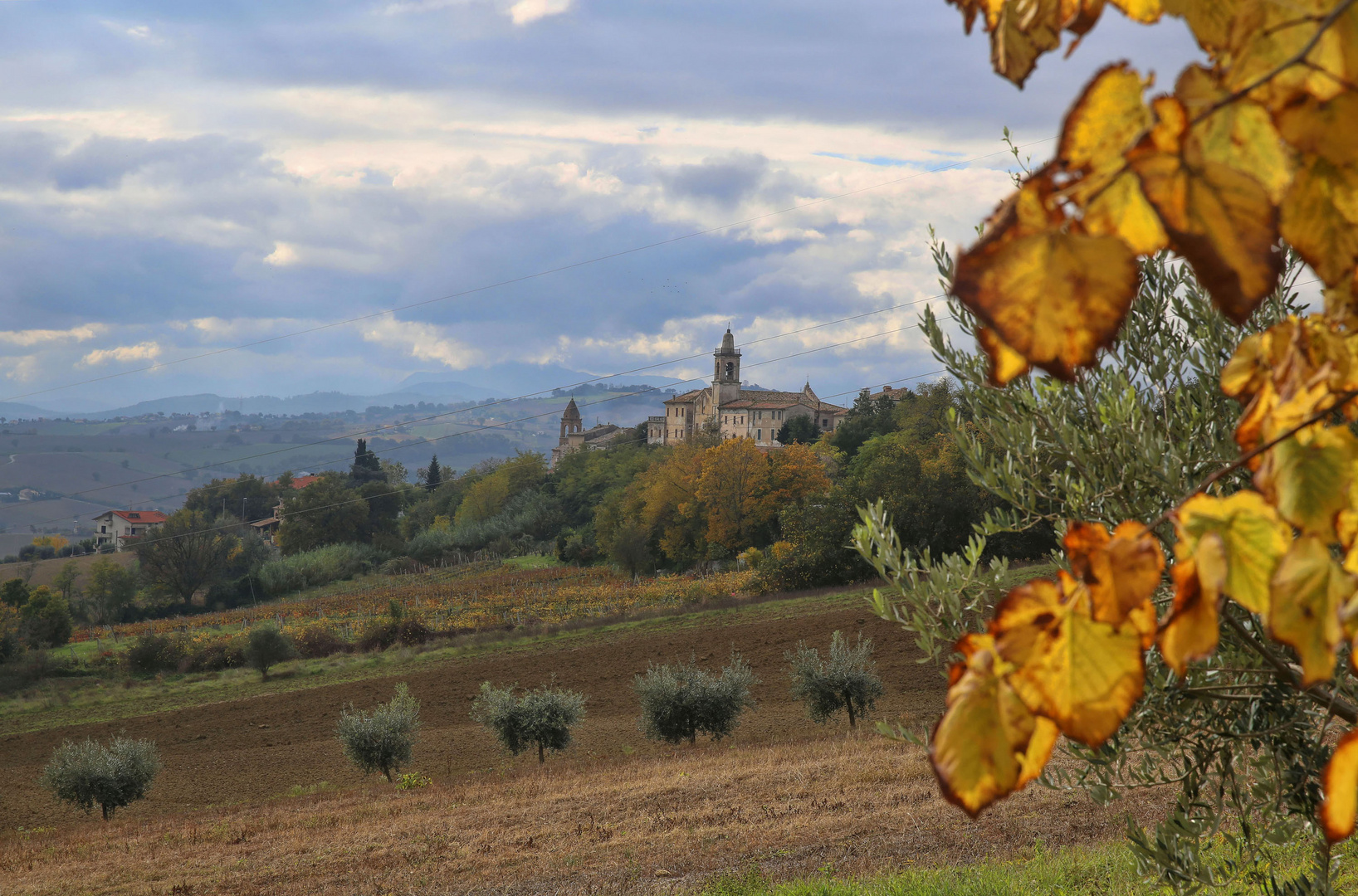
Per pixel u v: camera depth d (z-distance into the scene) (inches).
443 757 1289.4
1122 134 22.7
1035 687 28.1
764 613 1993.1
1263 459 29.3
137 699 2026.3
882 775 767.1
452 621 2842.0
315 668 2134.6
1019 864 454.6
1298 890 163.8
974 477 181.8
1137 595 27.5
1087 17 30.1
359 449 6515.8
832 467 3555.6
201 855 782.5
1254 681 139.3
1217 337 172.2
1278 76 22.3
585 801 811.4
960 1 34.6
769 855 590.9
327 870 676.1
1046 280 22.3
